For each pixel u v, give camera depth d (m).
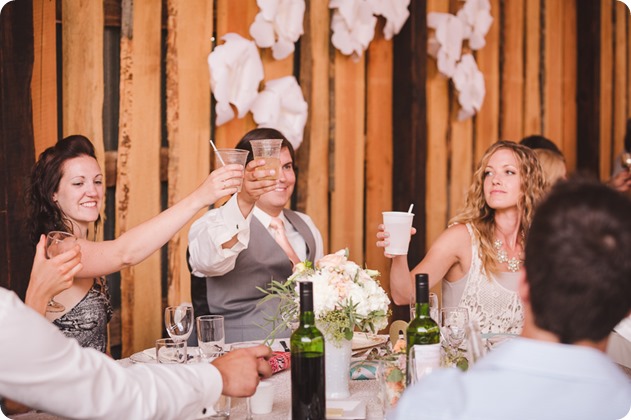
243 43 3.84
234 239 2.97
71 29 3.37
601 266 1.18
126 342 3.63
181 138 3.78
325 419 1.82
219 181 2.55
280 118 4.08
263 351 1.84
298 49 4.27
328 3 4.34
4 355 1.40
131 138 3.59
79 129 3.41
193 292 3.26
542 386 1.20
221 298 3.21
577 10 5.75
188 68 3.79
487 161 3.04
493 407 1.21
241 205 2.93
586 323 1.21
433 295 2.33
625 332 2.49
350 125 4.48
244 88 3.85
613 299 1.19
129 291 3.64
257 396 1.96
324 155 4.39
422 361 1.80
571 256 1.19
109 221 3.57
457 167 4.96
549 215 1.24
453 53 4.70
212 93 3.89
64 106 3.35
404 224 2.59
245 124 4.04
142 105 3.62
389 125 4.66
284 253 3.31
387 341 2.53
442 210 4.89
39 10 3.22
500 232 3.04
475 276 3.00
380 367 1.89
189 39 3.78
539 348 1.23
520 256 3.00
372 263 4.63
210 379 1.68
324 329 2.05
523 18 5.37
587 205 1.22
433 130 4.82
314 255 3.64
